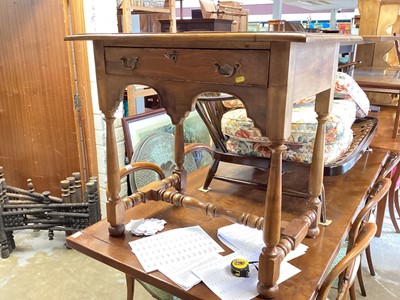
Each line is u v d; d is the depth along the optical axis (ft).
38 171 8.52
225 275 3.52
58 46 7.22
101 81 3.83
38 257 7.59
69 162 7.98
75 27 6.95
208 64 3.05
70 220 7.62
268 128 2.86
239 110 5.30
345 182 5.75
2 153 8.94
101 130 7.43
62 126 7.79
